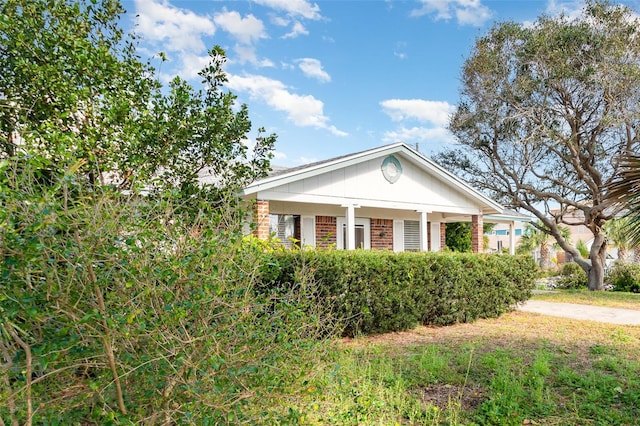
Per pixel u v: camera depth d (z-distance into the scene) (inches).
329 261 277.4
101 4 230.4
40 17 202.8
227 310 107.4
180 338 97.6
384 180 490.3
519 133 772.0
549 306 489.1
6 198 80.6
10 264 79.4
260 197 397.7
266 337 115.0
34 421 89.3
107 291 94.0
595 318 397.1
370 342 280.8
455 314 353.1
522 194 818.2
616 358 236.5
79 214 86.6
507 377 193.3
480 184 840.3
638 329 333.4
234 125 243.8
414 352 252.7
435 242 693.3
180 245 100.6
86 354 97.7
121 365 94.9
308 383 125.9
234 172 248.7
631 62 652.7
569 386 189.9
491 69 757.3
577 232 1892.2
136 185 107.6
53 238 82.6
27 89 197.5
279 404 126.7
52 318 89.8
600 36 668.1
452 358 238.4
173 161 229.9
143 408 105.2
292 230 546.3
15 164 94.7
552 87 711.1
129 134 203.2
